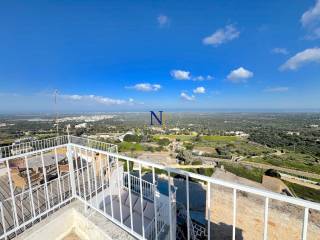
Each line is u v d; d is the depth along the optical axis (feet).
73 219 11.97
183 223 20.47
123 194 17.57
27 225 10.85
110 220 10.64
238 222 20.53
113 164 17.25
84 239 11.36
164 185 33.35
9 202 13.96
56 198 14.11
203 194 46.73
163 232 14.71
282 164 112.68
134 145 135.95
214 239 21.99
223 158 125.80
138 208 15.85
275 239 18.30
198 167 97.35
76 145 11.94
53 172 20.62
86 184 15.23
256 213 19.31
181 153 115.03
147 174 47.37
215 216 22.09
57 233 11.14
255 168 100.37
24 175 18.93
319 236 16.25
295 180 79.92
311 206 3.83
